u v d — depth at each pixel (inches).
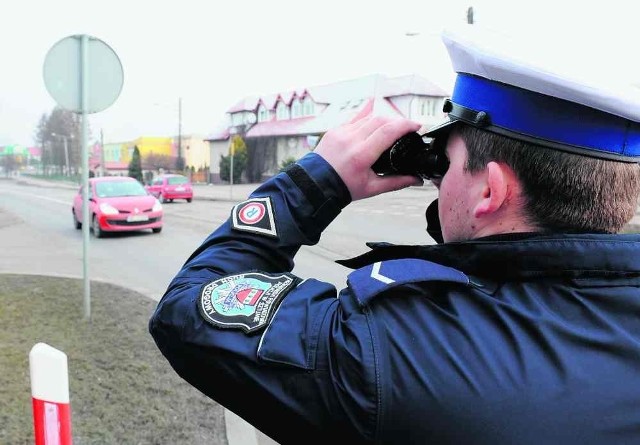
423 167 40.1
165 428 130.4
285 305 35.3
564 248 32.3
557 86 30.7
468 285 33.2
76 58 206.7
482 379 29.8
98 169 2554.1
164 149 3240.7
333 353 32.3
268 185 42.8
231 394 34.7
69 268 330.0
